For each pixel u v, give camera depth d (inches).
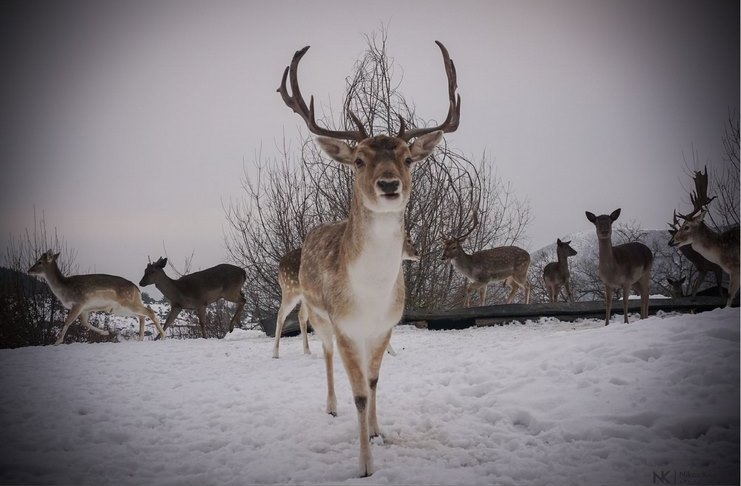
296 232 612.7
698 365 201.3
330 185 600.7
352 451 178.2
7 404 239.1
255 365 329.7
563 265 601.3
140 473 165.2
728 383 188.9
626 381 202.8
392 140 166.6
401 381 262.7
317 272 195.6
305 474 159.6
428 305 583.8
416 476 153.8
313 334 479.8
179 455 179.8
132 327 821.2
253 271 651.5
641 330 253.1
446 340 385.7
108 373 312.5
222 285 581.9
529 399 204.2
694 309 477.1
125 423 210.5
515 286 620.7
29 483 158.4
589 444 167.3
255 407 229.1
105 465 170.1
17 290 678.5
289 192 614.2
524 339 361.4
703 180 426.9
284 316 354.3
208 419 217.9
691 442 162.1
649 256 426.0
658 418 174.7
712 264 527.2
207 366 331.6
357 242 164.6
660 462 152.7
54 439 191.8
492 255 580.4
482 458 167.2
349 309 168.6
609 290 415.8
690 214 427.2
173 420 217.0
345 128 597.6
